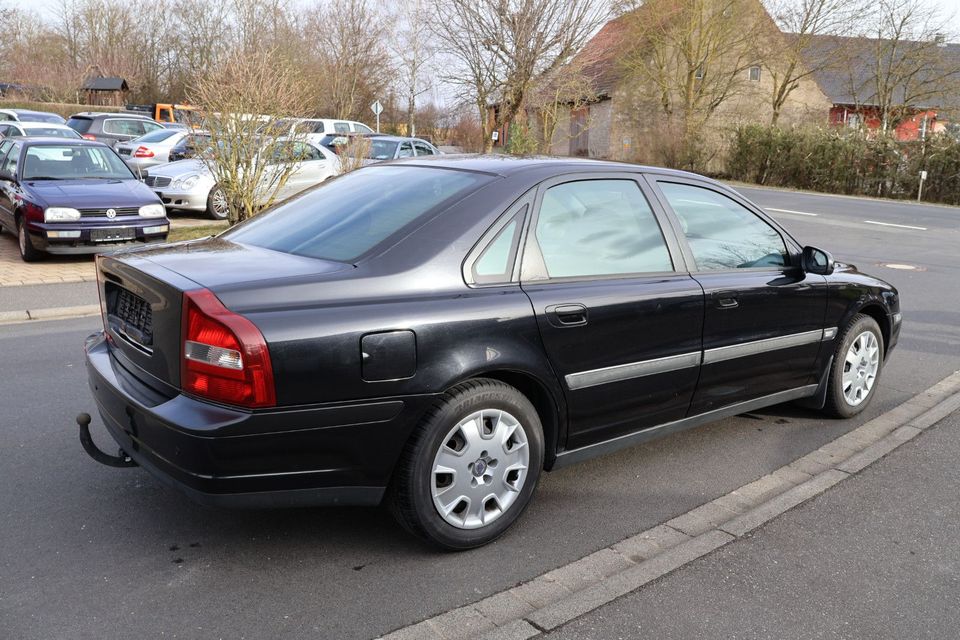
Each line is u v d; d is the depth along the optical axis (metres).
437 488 3.18
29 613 2.82
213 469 2.78
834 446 4.66
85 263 10.14
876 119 42.78
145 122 23.19
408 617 2.85
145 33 66.88
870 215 21.38
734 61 38.44
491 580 3.11
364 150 15.02
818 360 4.77
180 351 2.87
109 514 3.58
